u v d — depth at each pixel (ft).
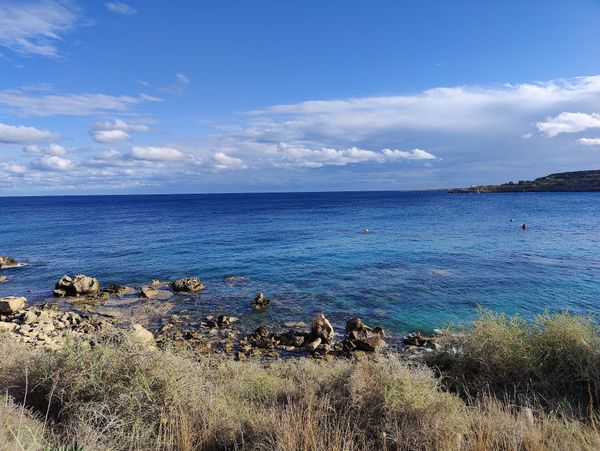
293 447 13.24
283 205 396.57
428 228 154.40
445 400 16.58
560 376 21.21
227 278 74.90
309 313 53.83
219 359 34.63
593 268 76.38
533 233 131.13
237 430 15.61
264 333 45.03
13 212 303.68
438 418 15.34
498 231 138.92
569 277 69.56
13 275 82.84
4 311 53.16
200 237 136.87
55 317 51.42
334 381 19.20
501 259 87.40
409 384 16.97
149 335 40.42
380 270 79.30
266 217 233.55
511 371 22.65
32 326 44.78
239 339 44.39
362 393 16.90
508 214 213.05
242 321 50.90
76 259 98.73
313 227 167.43
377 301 58.49
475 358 23.72
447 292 62.13
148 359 17.70
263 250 106.73
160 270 84.23
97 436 13.48
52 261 96.78
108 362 17.58
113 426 14.71
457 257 91.20
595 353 21.29
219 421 16.07
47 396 16.87
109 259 97.91
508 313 51.39
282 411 16.14
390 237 129.49
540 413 17.31
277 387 21.24
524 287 63.72
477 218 193.67
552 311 51.60
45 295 66.49
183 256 99.91
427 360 27.09
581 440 14.33
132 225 187.21
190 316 53.26
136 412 15.71
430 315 51.80
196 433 15.20
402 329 47.11
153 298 62.59
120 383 16.57
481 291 62.13
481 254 94.22
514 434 14.08
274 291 65.46
